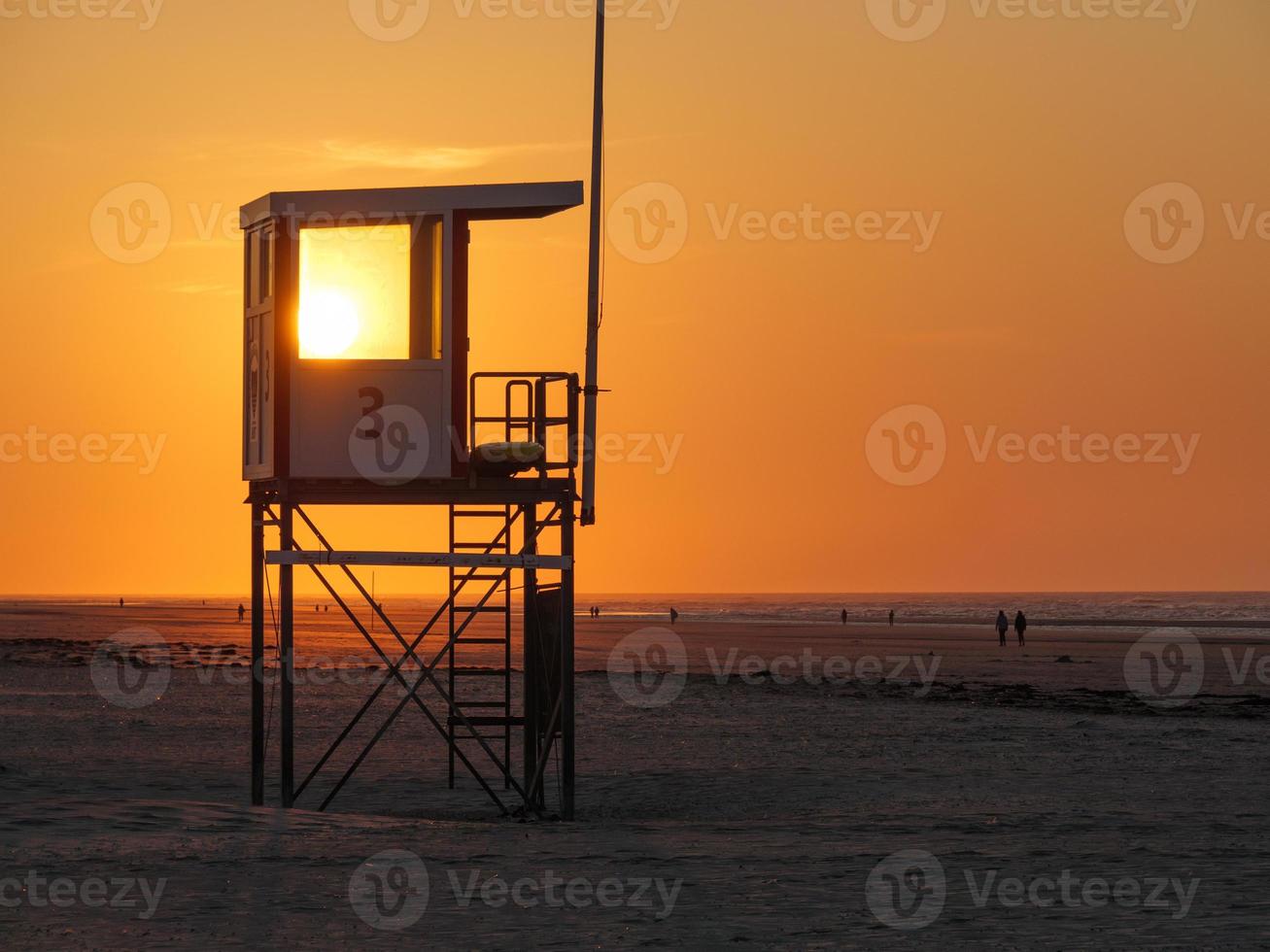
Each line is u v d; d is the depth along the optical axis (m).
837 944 18.23
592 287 32.03
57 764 40.62
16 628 182.12
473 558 31.00
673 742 50.88
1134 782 40.56
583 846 26.59
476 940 18.28
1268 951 17.83
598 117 32.38
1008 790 38.72
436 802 35.69
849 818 32.50
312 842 25.94
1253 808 34.44
